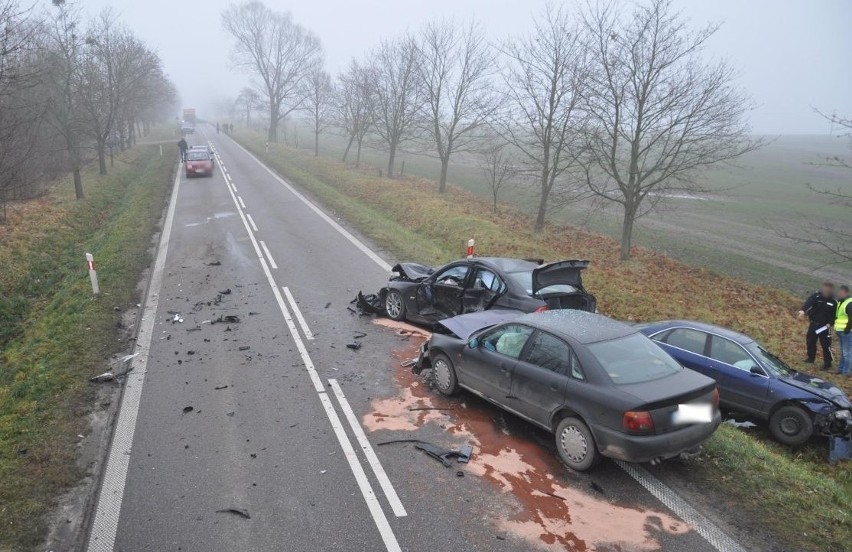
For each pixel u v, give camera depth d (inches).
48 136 949.8
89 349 360.5
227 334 395.5
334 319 430.0
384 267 582.6
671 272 735.1
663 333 380.5
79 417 281.0
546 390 249.1
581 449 235.5
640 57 678.5
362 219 819.4
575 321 272.7
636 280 644.7
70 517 209.0
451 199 1140.5
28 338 406.3
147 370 335.6
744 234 1086.4
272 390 311.7
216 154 1862.7
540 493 222.8
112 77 1221.7
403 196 1029.8
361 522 205.6
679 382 234.8
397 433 268.1
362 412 288.2
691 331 371.2
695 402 230.7
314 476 233.6
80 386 311.1
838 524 205.9
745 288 694.5
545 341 259.8
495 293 367.2
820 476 284.4
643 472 238.2
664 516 209.3
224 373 333.1
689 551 191.2
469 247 578.6
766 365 340.8
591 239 894.4
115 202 998.4
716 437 264.7
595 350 243.3
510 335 277.0
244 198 1004.6
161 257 610.2
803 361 458.6
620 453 221.1
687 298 598.5
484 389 283.3
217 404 295.6
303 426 273.9
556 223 1032.8
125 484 228.5
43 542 196.2
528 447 257.8
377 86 1409.9
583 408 232.5
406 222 853.8
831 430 314.5
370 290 506.0
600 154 783.1
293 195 1042.7
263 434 266.2
